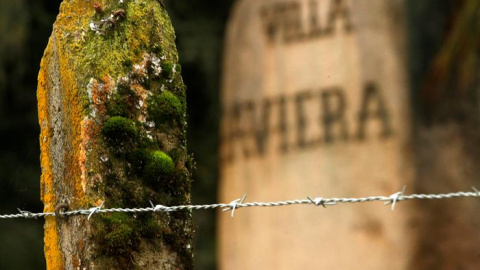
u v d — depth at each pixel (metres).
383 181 9.57
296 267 9.84
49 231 4.12
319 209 9.82
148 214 3.98
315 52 9.84
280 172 9.91
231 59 10.43
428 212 9.70
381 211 9.62
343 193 9.62
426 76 9.77
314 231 9.80
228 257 10.35
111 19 4.07
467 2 10.09
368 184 9.57
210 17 14.55
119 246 3.90
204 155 14.48
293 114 9.88
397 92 9.64
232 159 10.34
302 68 9.89
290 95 9.91
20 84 13.82
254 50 10.19
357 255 9.64
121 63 4.05
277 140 9.98
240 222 10.32
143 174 3.99
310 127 9.77
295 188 9.82
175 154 4.09
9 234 13.19
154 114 4.07
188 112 14.54
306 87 9.82
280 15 10.09
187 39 14.26
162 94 4.11
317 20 9.87
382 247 9.65
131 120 4.02
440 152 9.68
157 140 4.07
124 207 3.95
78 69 4.00
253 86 10.21
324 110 9.70
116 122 3.96
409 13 9.95
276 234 10.02
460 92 9.84
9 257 13.02
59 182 4.08
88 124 3.95
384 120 9.65
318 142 9.71
